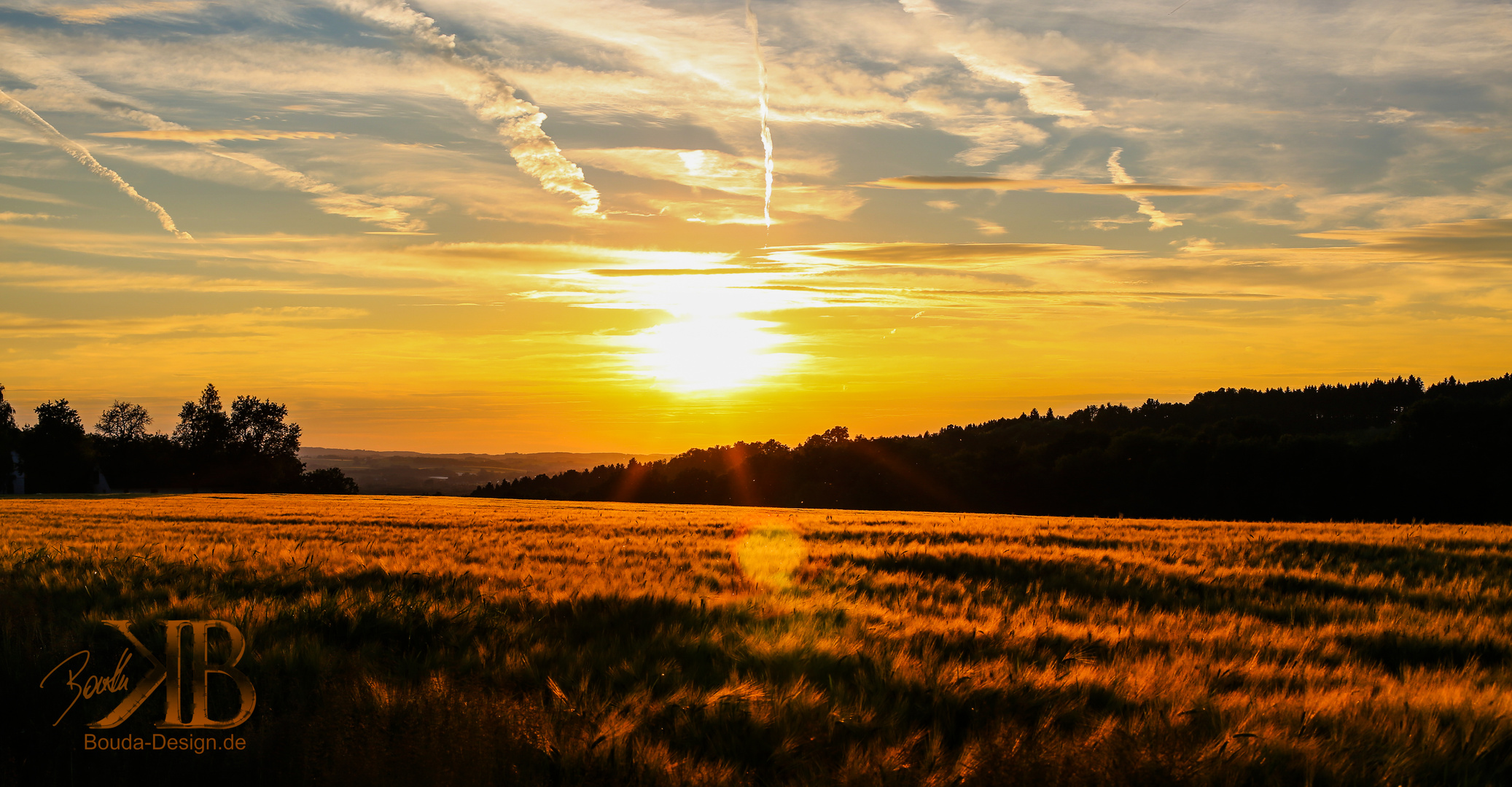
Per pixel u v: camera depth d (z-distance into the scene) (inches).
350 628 326.0
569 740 210.8
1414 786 203.9
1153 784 193.6
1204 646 340.8
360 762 197.9
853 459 4813.0
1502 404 2987.2
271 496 3385.8
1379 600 513.3
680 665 289.4
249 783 199.9
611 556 654.5
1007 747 205.8
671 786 195.9
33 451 4249.5
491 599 387.5
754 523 1226.0
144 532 934.4
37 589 393.7
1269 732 220.2
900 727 234.1
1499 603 509.0
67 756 207.9
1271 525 1173.1
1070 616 436.8
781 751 213.8
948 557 677.9
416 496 3474.4
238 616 322.3
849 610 391.2
